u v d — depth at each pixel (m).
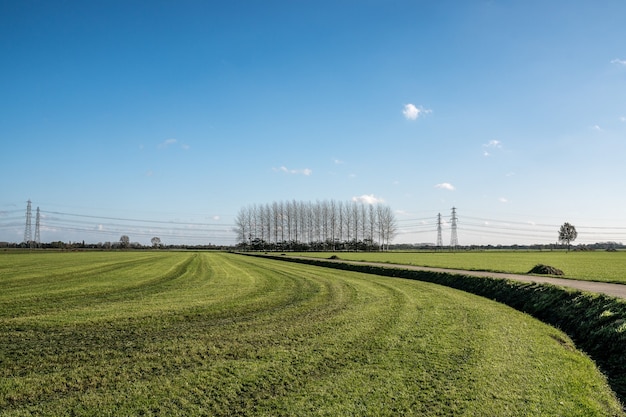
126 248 159.62
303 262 63.19
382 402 8.38
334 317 16.84
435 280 33.06
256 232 142.88
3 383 9.30
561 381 9.61
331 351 11.83
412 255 86.94
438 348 12.11
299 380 9.58
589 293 17.59
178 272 40.69
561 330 15.82
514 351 11.88
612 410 8.33
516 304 21.41
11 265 47.69
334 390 8.98
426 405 8.24
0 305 19.44
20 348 12.11
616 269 39.03
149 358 11.19
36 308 18.67
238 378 9.69
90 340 13.05
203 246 192.50
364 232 136.25
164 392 8.86
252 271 43.06
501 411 8.01
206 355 11.48
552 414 7.94
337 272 42.66
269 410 8.02
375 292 25.14
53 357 11.23
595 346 13.04
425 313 17.73
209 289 26.55
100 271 40.16
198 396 8.66
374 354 11.54
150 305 19.72
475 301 21.84
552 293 19.84
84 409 8.02
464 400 8.47
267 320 16.30
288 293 24.64
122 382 9.42
